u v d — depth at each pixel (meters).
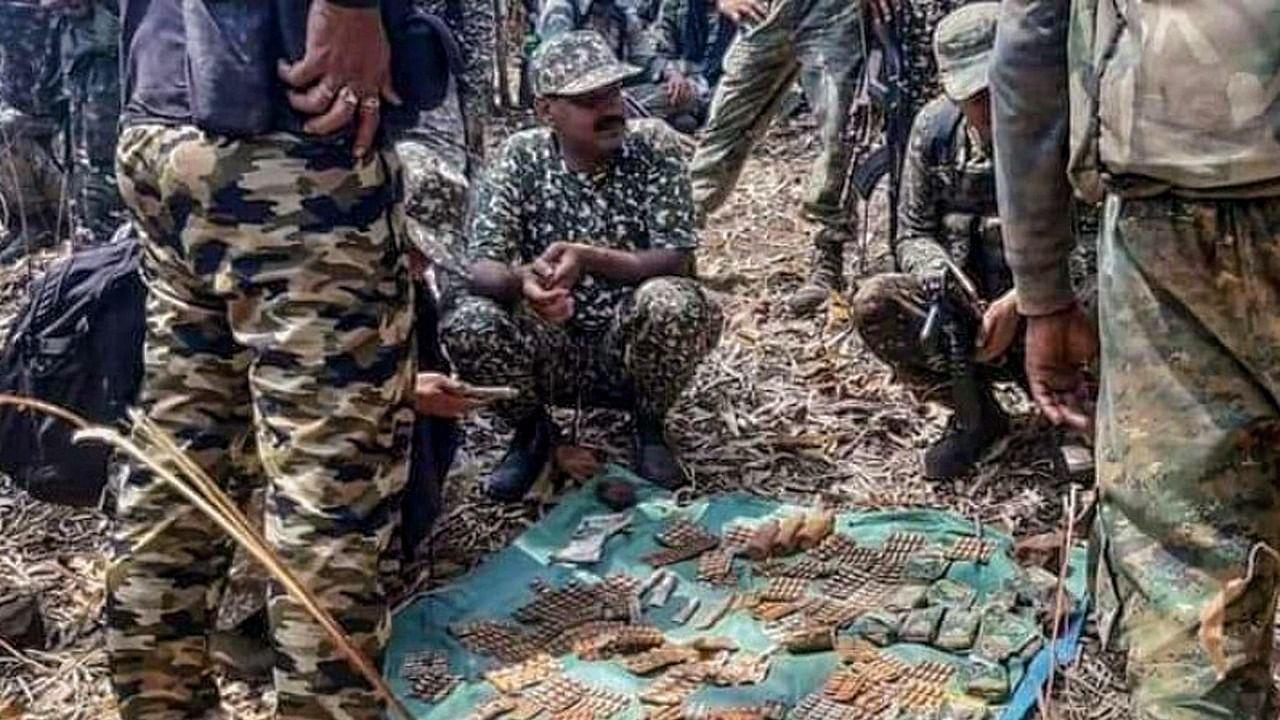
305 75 1.96
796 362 4.35
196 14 2.00
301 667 2.06
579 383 3.69
